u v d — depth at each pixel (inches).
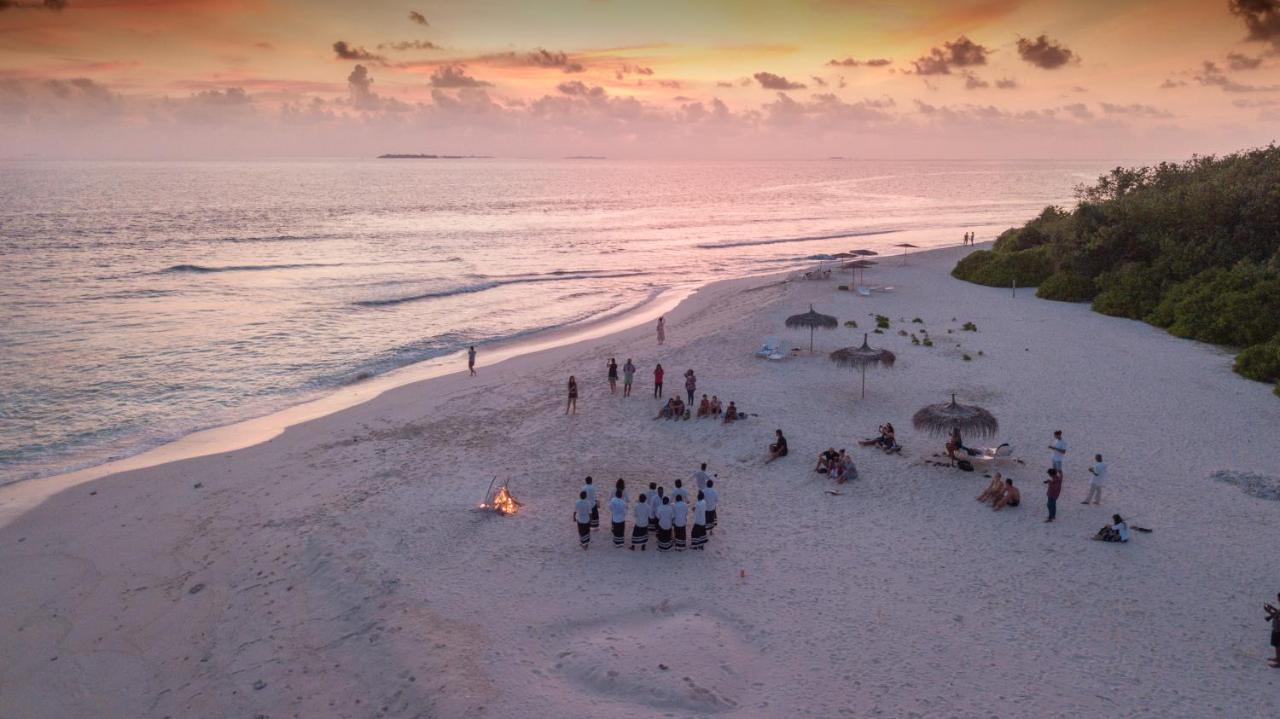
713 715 478.6
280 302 2133.4
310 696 519.8
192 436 1093.8
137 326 1818.4
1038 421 1039.6
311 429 1092.5
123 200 6658.5
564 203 7081.7
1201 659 534.9
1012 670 524.4
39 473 957.2
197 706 516.7
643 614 600.4
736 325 1659.7
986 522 754.2
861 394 1171.3
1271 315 1398.9
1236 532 722.8
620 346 1547.7
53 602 652.1
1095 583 637.9
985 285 2181.3
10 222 4490.7
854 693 501.0
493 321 1914.4
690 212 6048.2
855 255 2421.3
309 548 721.0
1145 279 1739.7
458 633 575.2
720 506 801.6
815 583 644.7
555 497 832.3
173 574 691.4
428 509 800.9
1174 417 1048.2
